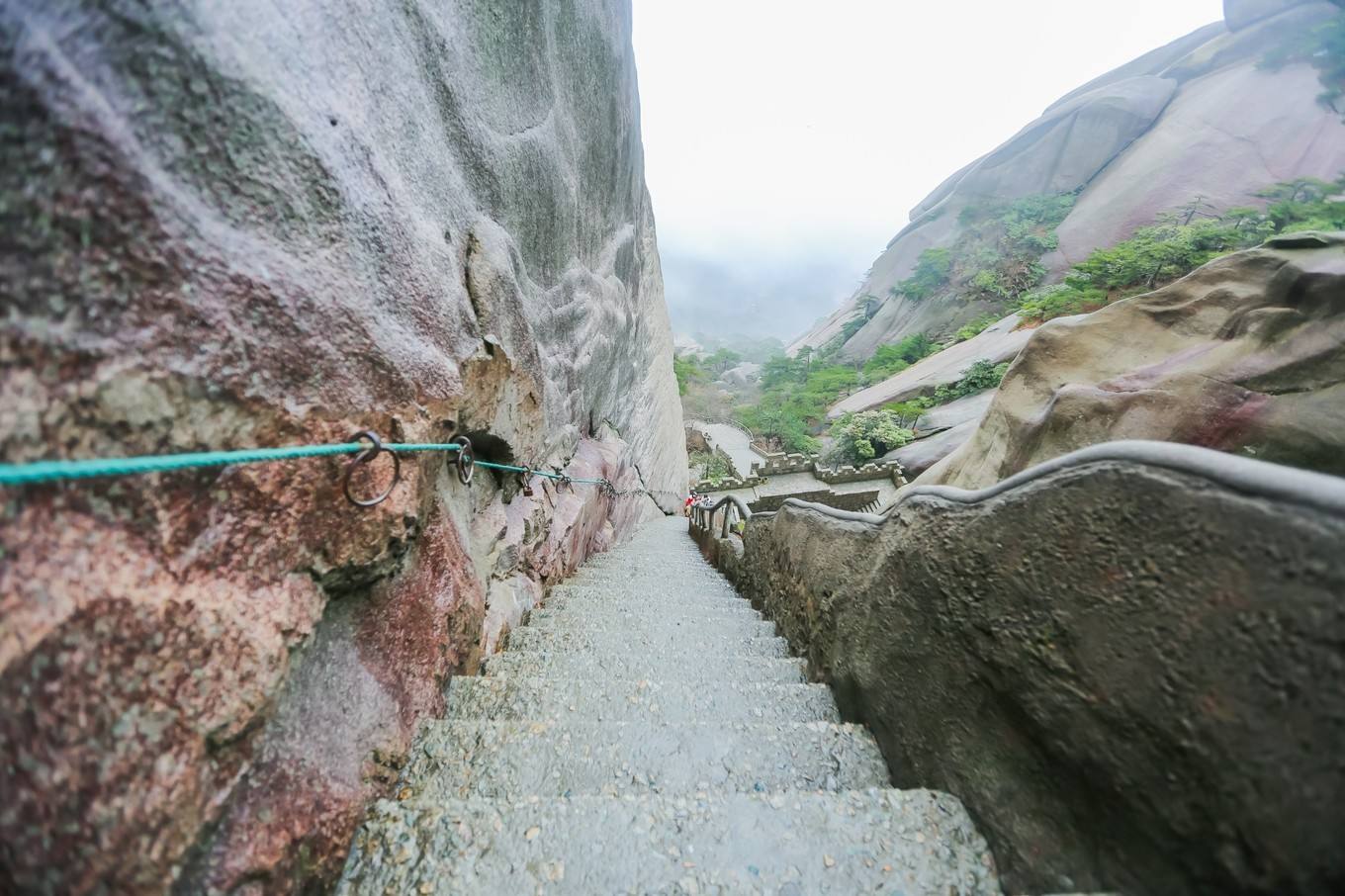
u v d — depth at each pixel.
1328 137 24.58
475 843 1.16
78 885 0.65
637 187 8.45
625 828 1.19
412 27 1.85
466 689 1.93
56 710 0.66
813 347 55.88
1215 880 0.76
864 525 1.96
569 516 4.65
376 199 1.48
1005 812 1.14
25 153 0.67
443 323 1.85
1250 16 32.88
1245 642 0.74
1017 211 35.47
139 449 0.82
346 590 1.38
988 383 19.84
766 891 1.08
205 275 0.92
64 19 0.73
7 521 0.65
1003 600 1.16
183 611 0.85
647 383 12.35
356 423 1.31
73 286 0.73
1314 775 0.66
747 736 1.67
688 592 4.13
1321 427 3.92
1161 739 0.83
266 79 1.08
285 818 1.02
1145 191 28.92
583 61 4.29
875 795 1.29
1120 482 0.93
